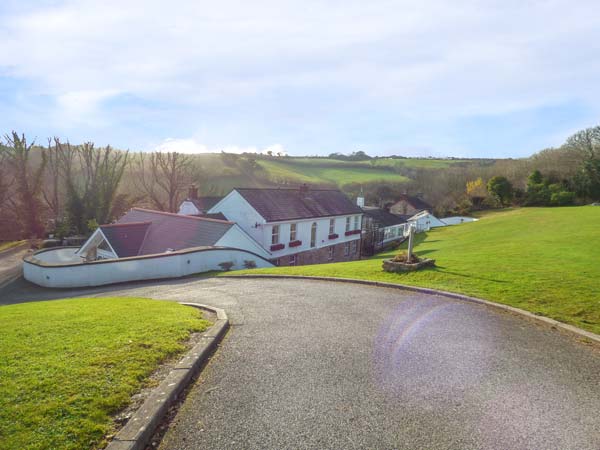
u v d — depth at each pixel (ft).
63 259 77.25
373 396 12.91
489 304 24.18
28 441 9.39
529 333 19.24
